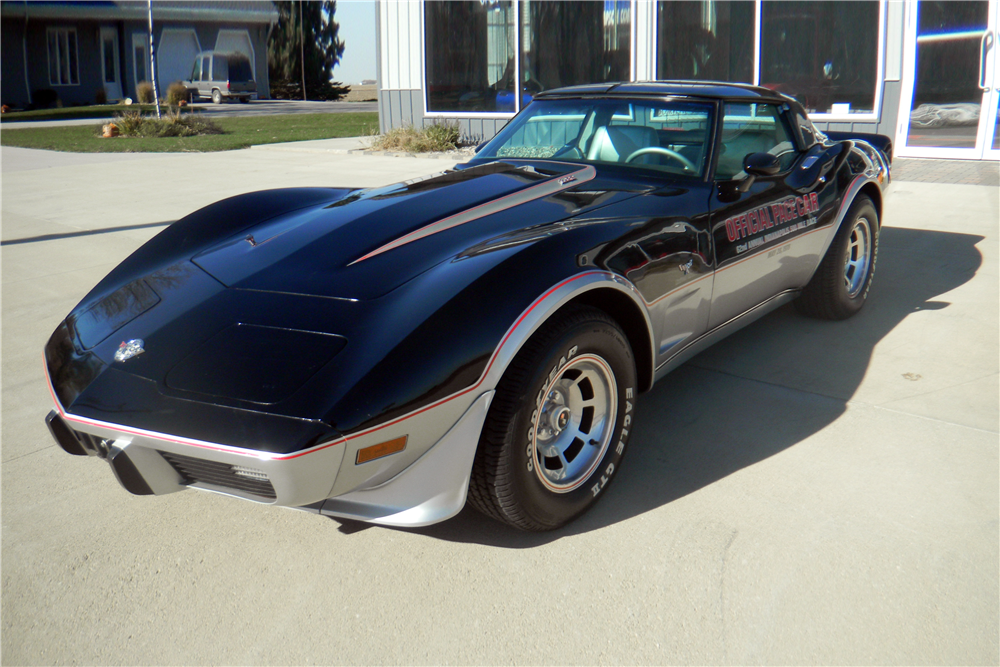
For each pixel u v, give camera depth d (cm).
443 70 1352
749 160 302
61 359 221
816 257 376
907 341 387
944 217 654
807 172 363
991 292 458
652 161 320
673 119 325
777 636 192
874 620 196
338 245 247
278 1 5044
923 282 484
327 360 192
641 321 254
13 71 3288
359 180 981
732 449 284
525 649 191
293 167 1156
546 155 346
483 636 196
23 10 3234
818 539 229
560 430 236
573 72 1238
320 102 4294
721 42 1090
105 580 221
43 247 643
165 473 200
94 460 293
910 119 982
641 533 235
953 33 930
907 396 324
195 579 221
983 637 189
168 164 1247
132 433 188
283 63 5206
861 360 365
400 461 197
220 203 307
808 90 1041
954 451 277
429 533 241
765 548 225
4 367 384
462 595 211
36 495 267
